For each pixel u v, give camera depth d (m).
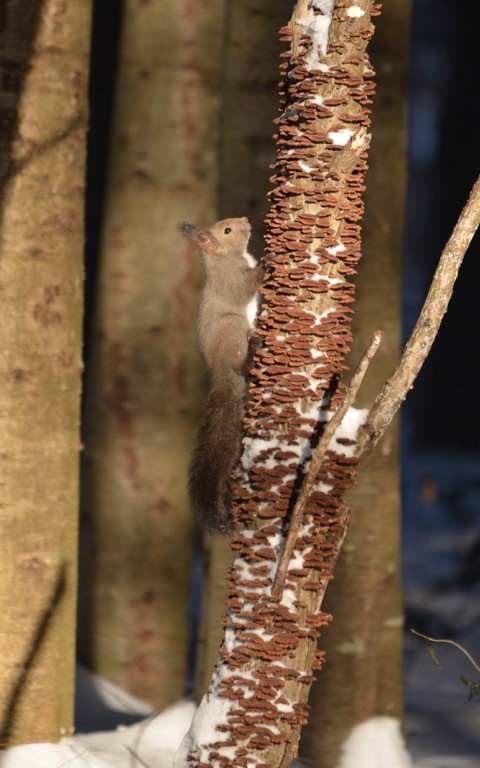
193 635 16.03
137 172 13.32
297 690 5.79
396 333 10.52
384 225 10.45
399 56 10.61
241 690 5.76
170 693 12.66
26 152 8.14
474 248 32.44
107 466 12.99
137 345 13.11
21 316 8.09
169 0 13.38
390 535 10.44
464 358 33.53
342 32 5.89
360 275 10.36
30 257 8.13
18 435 8.05
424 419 34.47
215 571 10.71
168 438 12.98
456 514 26.39
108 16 18.16
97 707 12.02
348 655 10.17
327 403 5.87
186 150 13.35
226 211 11.10
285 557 5.58
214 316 9.00
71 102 8.36
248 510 5.88
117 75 13.64
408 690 13.48
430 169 36.94
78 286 8.46
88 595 12.91
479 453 33.44
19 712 8.09
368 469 10.32
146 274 13.19
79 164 8.45
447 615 17.11
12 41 8.12
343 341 5.93
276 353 5.88
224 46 11.34
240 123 11.03
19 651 8.09
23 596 8.09
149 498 12.91
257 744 5.73
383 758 10.01
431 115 41.56
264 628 5.75
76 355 8.45
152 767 8.77
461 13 31.88
